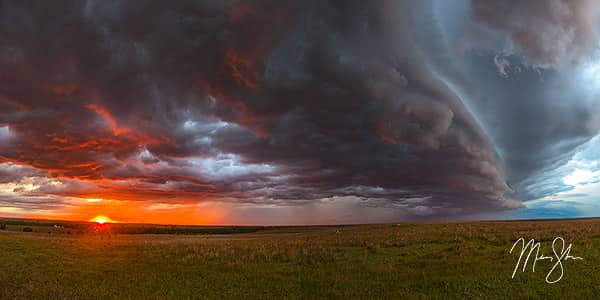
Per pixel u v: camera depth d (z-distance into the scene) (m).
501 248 23.25
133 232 112.00
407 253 24.34
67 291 17.67
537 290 15.17
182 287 18.31
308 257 24.62
